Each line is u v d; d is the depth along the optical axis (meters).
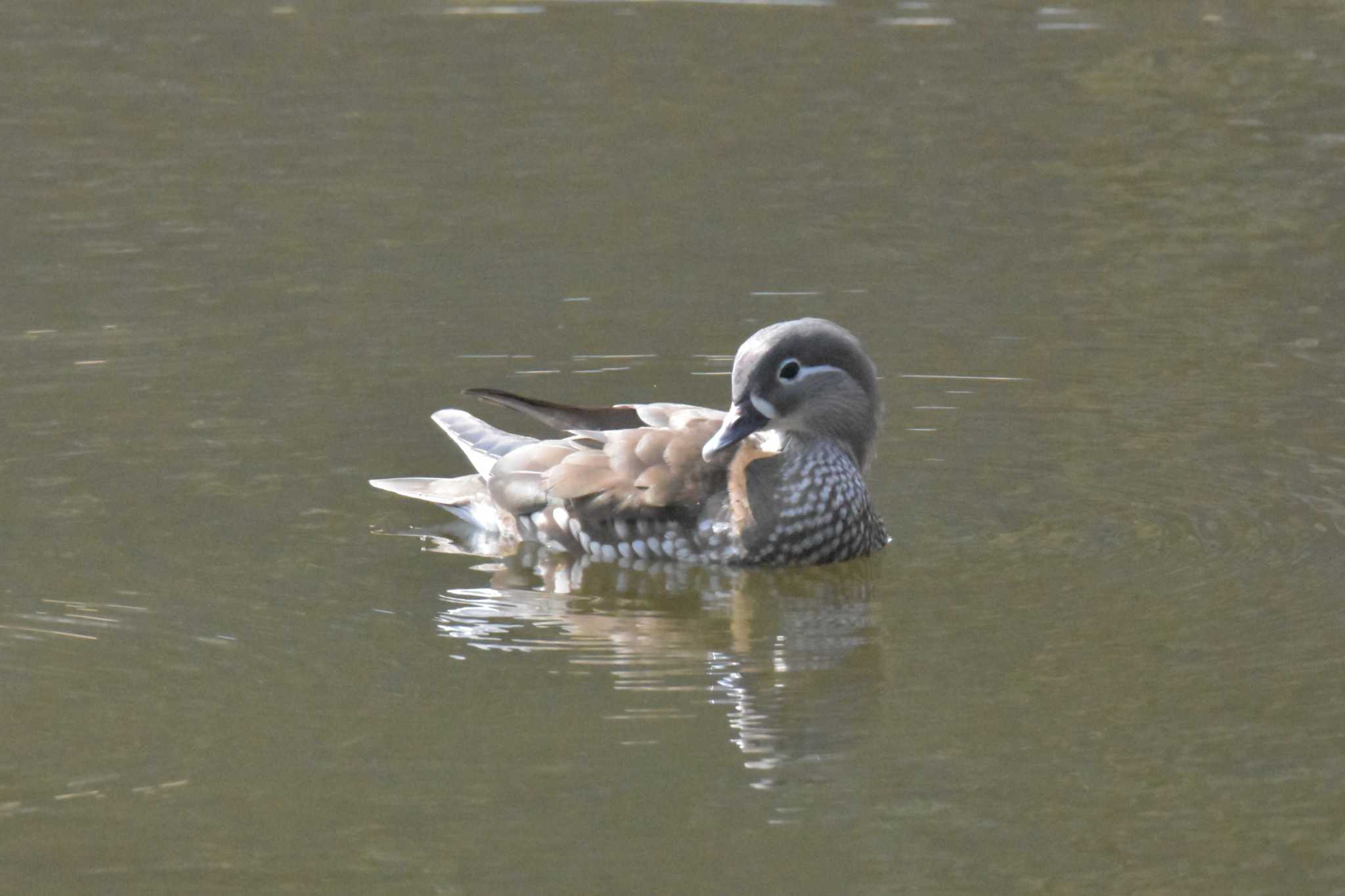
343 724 10.73
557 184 22.22
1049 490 14.52
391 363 17.22
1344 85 25.25
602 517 13.64
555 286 19.20
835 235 20.59
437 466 15.03
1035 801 9.87
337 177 22.48
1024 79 25.88
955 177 22.42
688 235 20.62
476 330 18.05
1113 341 17.62
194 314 18.27
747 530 13.48
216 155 23.20
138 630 11.95
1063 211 21.28
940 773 10.18
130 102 25.11
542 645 11.96
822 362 13.73
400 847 9.41
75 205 21.45
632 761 10.32
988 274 19.41
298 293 18.94
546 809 9.79
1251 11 28.83
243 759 10.28
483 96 25.44
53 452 15.02
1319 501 14.05
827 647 11.93
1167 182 22.08
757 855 9.36
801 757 10.34
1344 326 17.84
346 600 12.59
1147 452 15.16
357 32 28.33
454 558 13.55
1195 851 9.38
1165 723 10.66
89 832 9.53
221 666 11.46
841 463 13.53
